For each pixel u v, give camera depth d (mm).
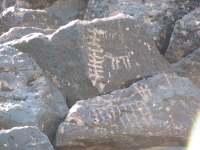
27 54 9141
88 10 12242
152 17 11117
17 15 11281
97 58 8969
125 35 9156
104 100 8578
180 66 10234
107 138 8172
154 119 8383
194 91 8891
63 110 8703
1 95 8562
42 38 9109
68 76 9039
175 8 11242
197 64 10164
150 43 9359
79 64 8922
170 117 8453
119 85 9031
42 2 13227
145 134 8234
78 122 8188
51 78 9125
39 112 8211
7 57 9023
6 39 9734
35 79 8969
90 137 8133
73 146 8156
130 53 9164
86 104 8438
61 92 8984
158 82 8945
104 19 9102
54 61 9086
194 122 8453
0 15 11344
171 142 8352
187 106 8664
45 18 11547
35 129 7520
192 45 10359
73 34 8922
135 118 8359
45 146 7426
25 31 9812
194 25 10398
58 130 8164
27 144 7391
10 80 8789
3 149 7312
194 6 11391
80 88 9000
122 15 9258
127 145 8312
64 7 13289
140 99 8680
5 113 8141
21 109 8227
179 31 10445
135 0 11602
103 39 9016
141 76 9164
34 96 8516
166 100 8680
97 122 8195
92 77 8898
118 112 8383
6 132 7371
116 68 9047
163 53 10992
